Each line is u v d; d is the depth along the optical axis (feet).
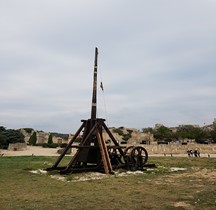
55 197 26.61
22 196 27.02
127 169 52.49
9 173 45.42
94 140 52.95
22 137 181.06
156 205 23.41
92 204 23.71
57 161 50.39
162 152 134.31
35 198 26.09
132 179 40.29
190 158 89.10
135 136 246.47
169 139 242.99
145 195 27.78
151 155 115.14
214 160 78.89
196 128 263.49
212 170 52.37
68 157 89.71
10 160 73.51
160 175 45.14
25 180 38.19
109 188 32.22
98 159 51.03
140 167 54.03
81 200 25.23
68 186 33.53
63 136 236.63
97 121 52.39
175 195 27.71
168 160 79.61
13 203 23.95
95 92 55.11
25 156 92.73
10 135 172.65
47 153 120.06
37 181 37.35
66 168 46.70
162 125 277.23
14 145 144.25
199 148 134.92
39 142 208.44
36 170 49.93
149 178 41.47
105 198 26.20
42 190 30.53
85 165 51.70
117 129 258.37
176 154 126.52
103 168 49.44
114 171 50.06
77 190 30.76
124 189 31.53
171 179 40.34
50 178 40.68
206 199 25.53
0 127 177.88
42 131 239.30
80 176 43.39
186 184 35.42
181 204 23.76
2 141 164.66
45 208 22.21
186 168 56.44
